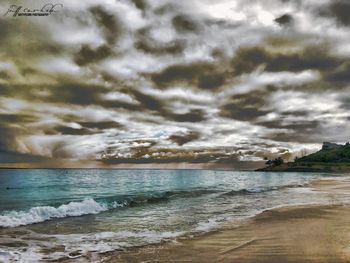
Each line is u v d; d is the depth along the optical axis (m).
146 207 20.23
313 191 33.59
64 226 12.88
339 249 8.61
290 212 16.55
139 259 8.04
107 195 29.23
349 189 36.12
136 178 82.25
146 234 11.32
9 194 29.70
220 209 18.95
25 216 14.30
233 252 8.60
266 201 23.50
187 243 9.85
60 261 7.87
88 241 10.14
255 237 10.55
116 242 10.02
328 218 14.44
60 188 40.38
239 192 33.62
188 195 29.98
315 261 7.52
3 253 8.45
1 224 12.69
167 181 66.62
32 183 51.75
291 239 10.00
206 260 7.86
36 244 9.59
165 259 8.02
